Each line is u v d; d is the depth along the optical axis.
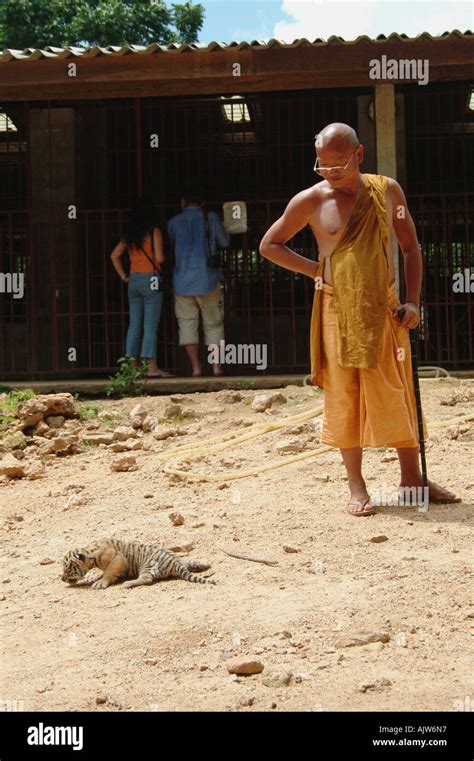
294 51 11.56
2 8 24.36
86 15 24.48
